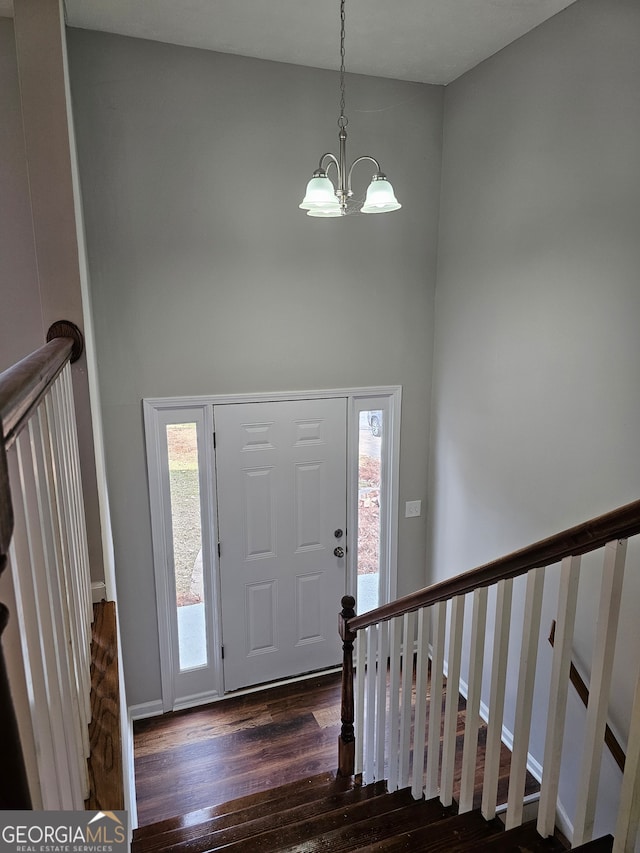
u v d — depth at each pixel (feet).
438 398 12.30
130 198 9.57
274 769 10.03
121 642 10.87
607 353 7.87
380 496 12.78
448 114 11.18
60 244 6.98
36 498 3.10
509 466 10.12
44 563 3.22
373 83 10.75
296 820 7.06
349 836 5.86
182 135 9.70
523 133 9.16
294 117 10.36
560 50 8.27
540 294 9.07
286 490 11.80
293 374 11.30
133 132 9.40
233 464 11.24
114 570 9.93
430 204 11.66
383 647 7.22
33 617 2.85
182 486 11.02
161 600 11.07
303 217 10.77
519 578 9.80
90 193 9.32
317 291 11.15
